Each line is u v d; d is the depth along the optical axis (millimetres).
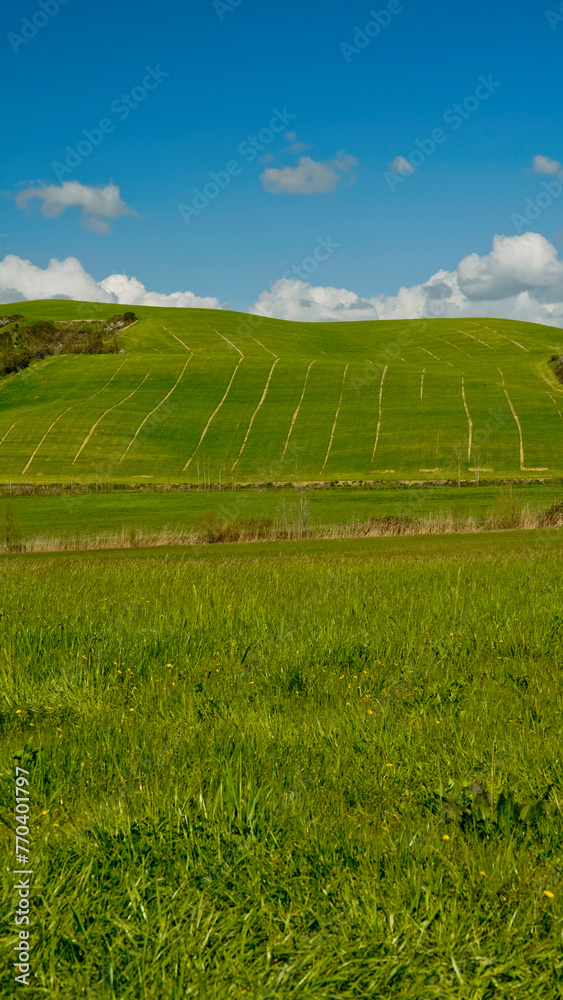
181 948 2746
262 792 3932
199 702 5680
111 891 3150
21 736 5160
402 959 2705
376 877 3178
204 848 3404
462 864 3289
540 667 6551
